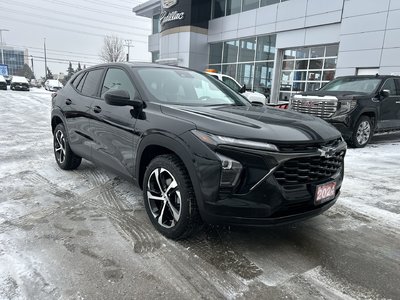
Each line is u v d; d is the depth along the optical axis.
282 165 2.51
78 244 2.85
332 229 3.34
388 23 13.02
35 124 10.31
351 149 7.63
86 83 4.52
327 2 15.37
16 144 7.05
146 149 3.16
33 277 2.37
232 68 21.61
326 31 15.73
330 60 15.88
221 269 2.57
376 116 7.93
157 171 3.01
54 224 3.22
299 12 16.80
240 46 20.84
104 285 2.32
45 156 5.98
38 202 3.77
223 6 21.78
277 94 18.89
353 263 2.72
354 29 14.16
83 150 4.34
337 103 7.43
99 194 4.07
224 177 2.48
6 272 2.41
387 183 4.94
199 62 22.91
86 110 4.14
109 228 3.17
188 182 2.73
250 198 2.48
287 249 2.91
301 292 2.33
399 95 8.55
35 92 33.66
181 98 3.56
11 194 3.99
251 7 19.72
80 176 4.78
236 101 4.00
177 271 2.51
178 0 22.52
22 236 2.96
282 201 2.53
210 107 3.35
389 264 2.72
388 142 8.93
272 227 2.56
